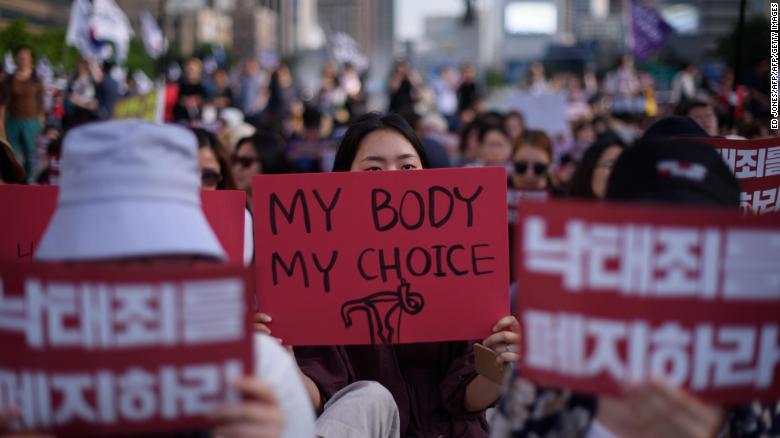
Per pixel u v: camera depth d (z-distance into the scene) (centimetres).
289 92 2370
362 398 333
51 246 188
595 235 188
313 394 355
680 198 205
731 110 709
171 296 184
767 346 190
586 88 3759
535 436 213
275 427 187
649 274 187
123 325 184
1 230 365
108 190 187
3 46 2684
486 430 378
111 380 185
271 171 639
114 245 184
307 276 347
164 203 189
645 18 2095
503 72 13612
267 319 345
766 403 220
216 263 201
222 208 372
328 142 1277
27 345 187
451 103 3088
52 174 659
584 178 488
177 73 2695
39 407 187
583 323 189
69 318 185
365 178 347
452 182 346
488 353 336
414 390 368
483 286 346
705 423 186
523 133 690
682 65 2123
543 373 192
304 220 347
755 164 402
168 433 196
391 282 346
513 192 673
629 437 193
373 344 363
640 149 216
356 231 347
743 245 187
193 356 185
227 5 13088
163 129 192
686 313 187
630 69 2552
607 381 188
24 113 1276
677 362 188
